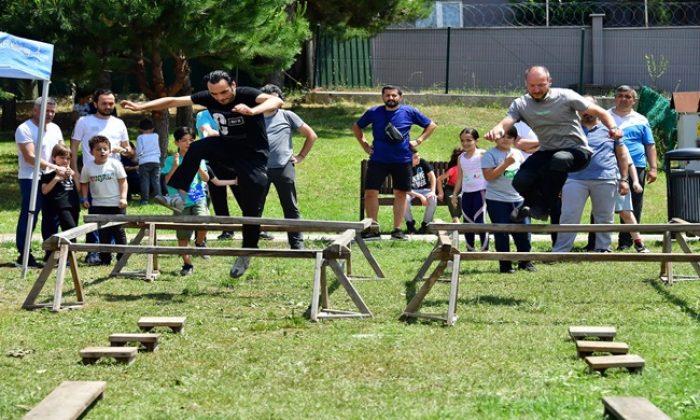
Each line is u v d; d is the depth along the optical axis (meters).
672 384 6.81
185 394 6.72
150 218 10.20
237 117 10.17
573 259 9.45
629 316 9.41
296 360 7.64
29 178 12.64
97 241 12.98
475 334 8.57
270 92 12.98
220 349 8.01
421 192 16.91
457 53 31.70
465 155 13.42
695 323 9.07
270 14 20.66
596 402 6.39
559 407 6.26
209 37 19.56
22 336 8.51
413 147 14.92
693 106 21.23
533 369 7.33
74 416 5.81
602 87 30.97
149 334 8.09
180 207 10.95
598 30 30.95
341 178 21.55
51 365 7.51
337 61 31.55
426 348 8.01
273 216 18.31
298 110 28.81
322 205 19.38
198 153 10.38
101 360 7.59
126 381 7.05
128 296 10.58
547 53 31.31
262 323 8.98
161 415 6.18
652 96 24.58
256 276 11.90
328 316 9.27
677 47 30.67
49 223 12.88
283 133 12.95
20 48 11.53
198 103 10.20
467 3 36.22
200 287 11.21
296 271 12.44
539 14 35.22
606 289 11.04
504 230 10.20
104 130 12.97
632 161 14.14
